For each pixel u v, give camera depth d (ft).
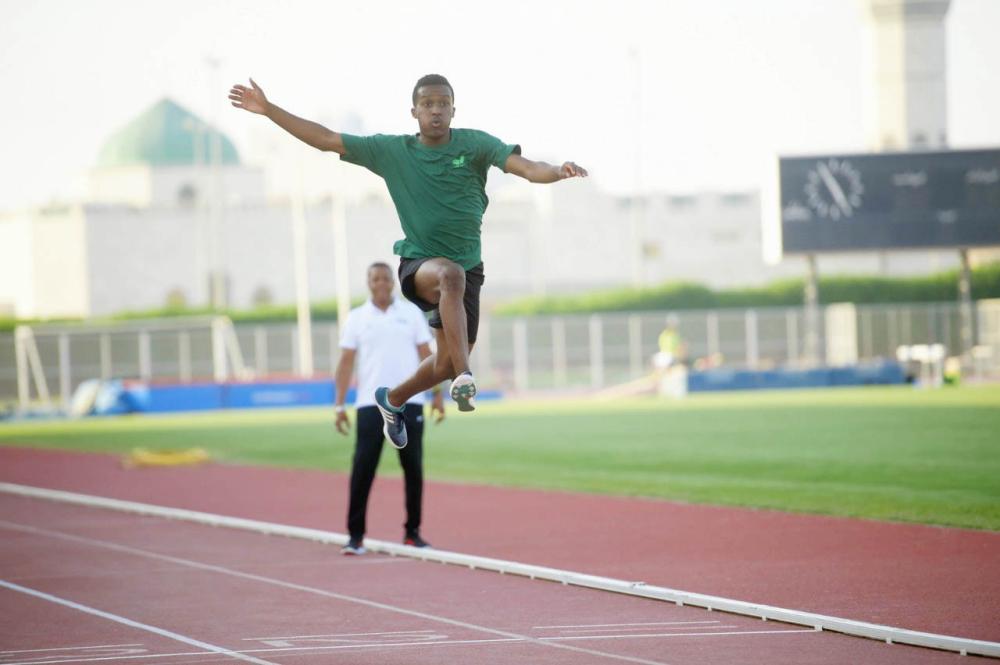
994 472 204.54
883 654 80.59
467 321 81.71
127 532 157.79
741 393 546.67
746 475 210.38
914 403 411.34
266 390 535.19
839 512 159.43
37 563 132.67
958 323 643.45
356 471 133.28
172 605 105.91
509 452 272.92
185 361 637.30
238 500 195.83
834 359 652.89
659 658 80.64
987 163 535.60
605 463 240.94
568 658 81.25
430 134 79.51
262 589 113.09
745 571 116.26
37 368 580.71
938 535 137.18
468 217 80.02
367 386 132.77
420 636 89.97
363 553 133.69
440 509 175.52
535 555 130.52
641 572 117.60
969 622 90.43
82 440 358.84
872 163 533.14
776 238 533.14
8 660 84.64
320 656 83.82
